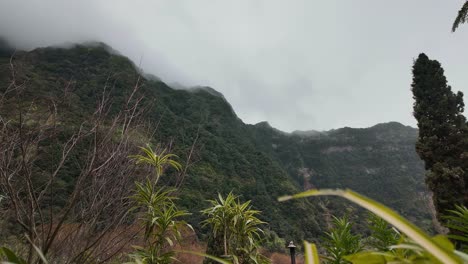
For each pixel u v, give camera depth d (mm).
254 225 3432
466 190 9359
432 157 10602
